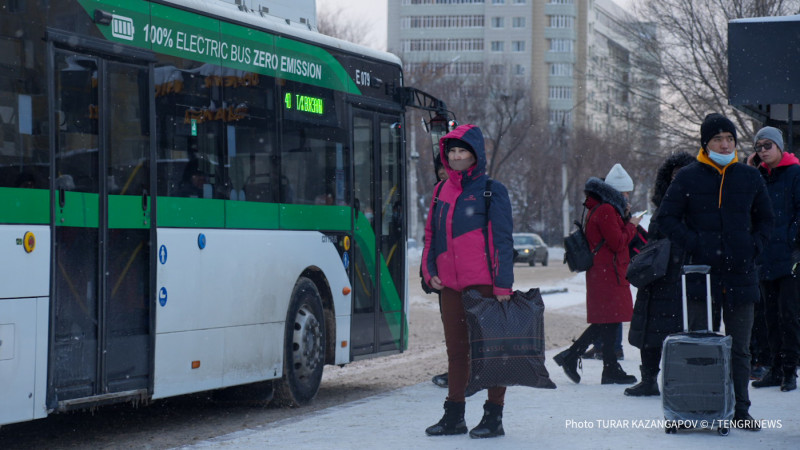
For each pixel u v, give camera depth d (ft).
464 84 230.48
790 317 31.91
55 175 23.65
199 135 28.55
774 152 32.01
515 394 32.12
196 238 28.25
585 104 297.53
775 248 31.89
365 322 36.32
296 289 32.60
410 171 202.90
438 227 24.48
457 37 454.81
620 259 34.78
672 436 24.41
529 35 448.65
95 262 24.88
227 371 29.50
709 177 25.85
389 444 23.65
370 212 36.83
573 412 28.19
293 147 32.58
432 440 24.09
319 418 28.02
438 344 55.21
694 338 24.77
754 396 31.01
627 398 31.19
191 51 28.37
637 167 139.44
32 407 22.97
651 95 131.54
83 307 24.50
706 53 125.49
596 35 467.11
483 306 23.43
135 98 26.30
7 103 22.49
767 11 120.26
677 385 24.67
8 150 22.48
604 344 35.04
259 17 31.71
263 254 30.94
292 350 32.48
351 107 35.76
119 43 25.76
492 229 23.88
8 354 22.35
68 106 24.16
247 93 30.63
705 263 25.77
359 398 35.19
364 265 36.35
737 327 25.53
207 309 28.63
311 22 35.09
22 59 22.94
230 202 29.73
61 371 23.82
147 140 26.58
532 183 297.53
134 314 26.11
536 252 187.62
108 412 32.24
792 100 41.75
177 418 31.12
